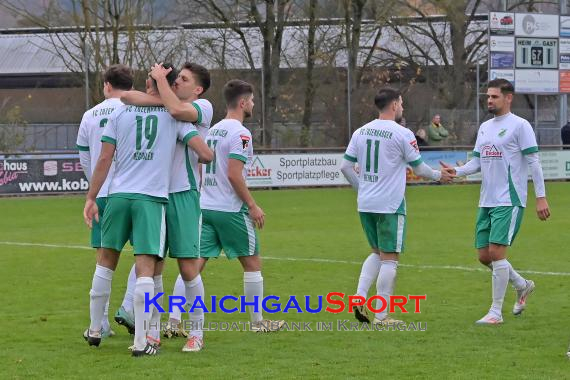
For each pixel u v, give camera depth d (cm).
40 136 12219
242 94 2800
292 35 13500
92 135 2742
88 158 2781
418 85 14162
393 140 2898
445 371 2275
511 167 2997
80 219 7144
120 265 4459
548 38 11581
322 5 13312
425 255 4703
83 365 2362
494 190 3017
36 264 4534
